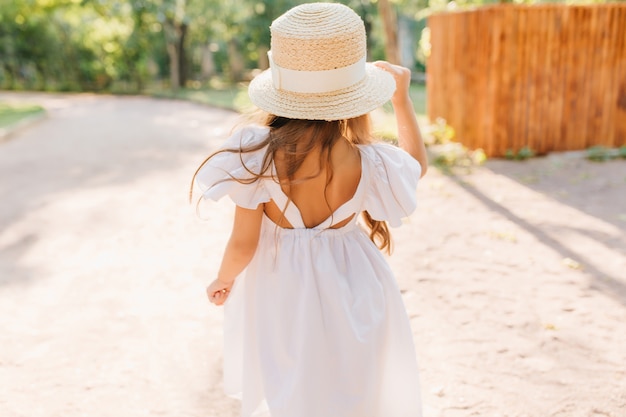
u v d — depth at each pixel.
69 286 4.04
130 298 3.82
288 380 1.74
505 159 7.78
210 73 31.62
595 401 2.60
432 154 7.84
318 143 1.62
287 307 1.74
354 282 1.77
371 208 1.74
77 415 2.58
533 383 2.74
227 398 2.70
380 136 1.92
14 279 4.18
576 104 7.86
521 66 7.58
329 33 1.52
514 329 3.25
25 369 2.97
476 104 7.91
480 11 7.59
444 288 3.81
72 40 31.59
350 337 1.73
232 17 24.59
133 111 18.03
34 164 8.85
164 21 25.03
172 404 2.66
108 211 5.96
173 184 7.16
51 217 5.79
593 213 5.35
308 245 1.72
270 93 1.62
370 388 1.78
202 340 3.24
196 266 4.38
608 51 7.75
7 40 31.62
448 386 2.73
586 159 7.66
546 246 4.53
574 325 3.29
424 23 30.09
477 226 5.05
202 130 12.48
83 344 3.22
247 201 1.63
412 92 19.39
